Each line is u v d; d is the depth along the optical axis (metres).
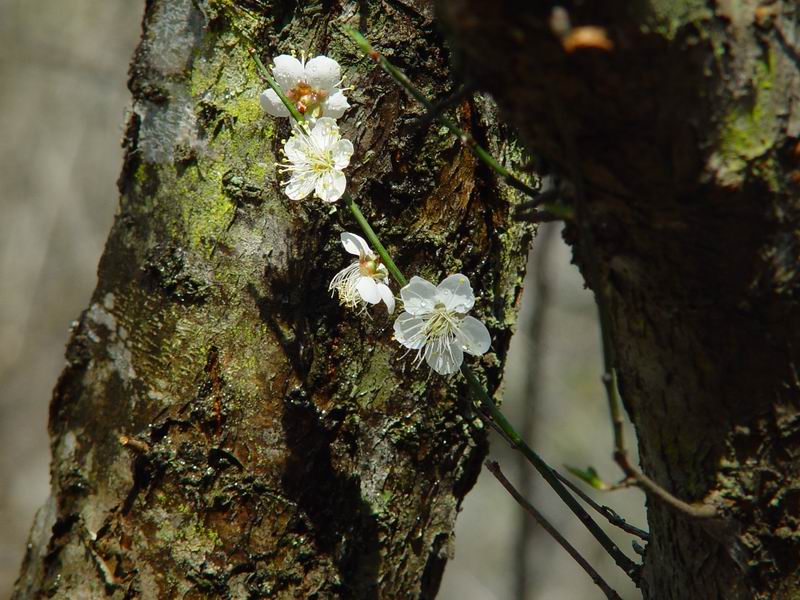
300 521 0.65
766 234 0.58
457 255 0.66
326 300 0.65
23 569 0.66
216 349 0.65
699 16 0.55
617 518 0.64
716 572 0.61
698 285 0.58
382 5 0.66
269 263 0.65
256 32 0.66
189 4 0.66
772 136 0.57
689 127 0.56
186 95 0.66
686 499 0.61
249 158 0.66
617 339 0.61
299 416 0.65
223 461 0.65
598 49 0.54
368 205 0.66
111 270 0.66
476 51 0.55
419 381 0.66
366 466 0.66
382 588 0.66
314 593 0.65
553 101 0.55
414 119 0.66
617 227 0.58
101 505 0.65
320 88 0.65
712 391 0.60
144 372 0.65
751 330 0.59
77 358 0.66
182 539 0.65
